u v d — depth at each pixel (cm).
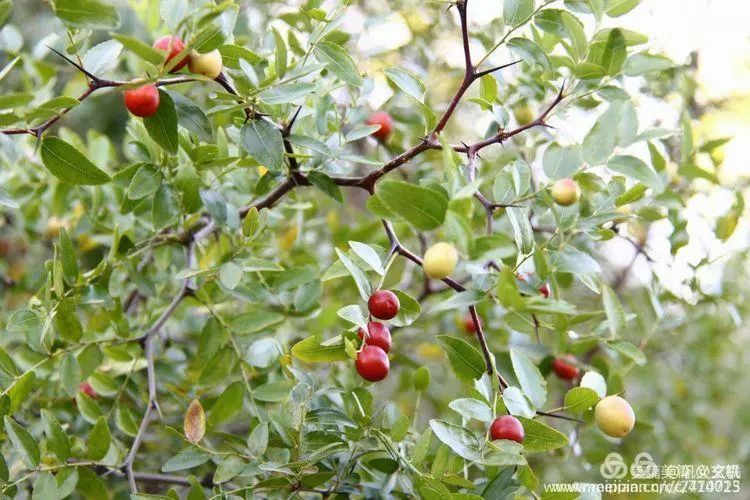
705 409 160
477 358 91
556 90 100
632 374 146
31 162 119
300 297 108
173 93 93
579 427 113
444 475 89
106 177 91
